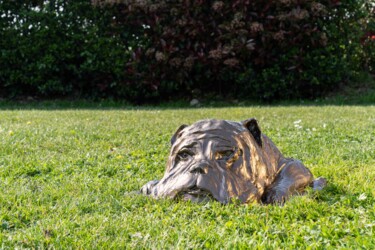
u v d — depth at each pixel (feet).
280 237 14.33
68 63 56.80
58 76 57.31
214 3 53.83
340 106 48.19
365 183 19.60
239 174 16.61
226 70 55.42
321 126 35.09
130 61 55.26
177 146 17.20
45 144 29.45
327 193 18.43
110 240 14.23
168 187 16.76
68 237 14.39
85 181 21.58
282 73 55.47
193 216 15.69
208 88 58.44
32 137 31.35
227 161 16.47
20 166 24.07
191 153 16.75
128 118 40.73
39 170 23.72
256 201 16.74
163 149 28.40
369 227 14.84
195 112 44.60
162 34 54.95
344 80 58.90
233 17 54.65
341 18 56.34
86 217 16.26
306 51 55.72
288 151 27.48
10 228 15.70
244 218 15.39
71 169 23.93
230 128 17.17
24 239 14.34
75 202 17.93
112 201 18.04
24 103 56.39
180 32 54.85
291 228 14.85
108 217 16.21
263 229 14.73
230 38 54.29
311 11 54.13
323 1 55.31
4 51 55.16
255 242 13.80
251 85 55.47
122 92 56.59
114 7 55.16
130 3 54.34
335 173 21.88
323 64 54.39
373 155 26.04
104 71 55.72
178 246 13.50
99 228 15.07
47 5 55.26
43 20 55.21
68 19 55.77
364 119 38.22
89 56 55.42
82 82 57.72
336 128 33.96
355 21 56.90
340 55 56.29
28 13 54.95
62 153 27.50
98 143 30.04
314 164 24.40
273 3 53.88
